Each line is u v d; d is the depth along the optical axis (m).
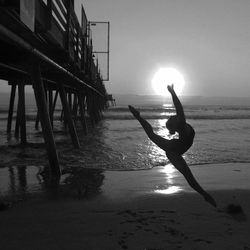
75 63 12.02
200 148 14.71
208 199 3.36
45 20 7.35
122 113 51.34
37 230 5.30
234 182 8.87
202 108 93.69
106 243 4.85
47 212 6.15
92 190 7.73
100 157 11.87
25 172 9.37
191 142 3.25
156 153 13.02
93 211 6.24
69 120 13.38
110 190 7.76
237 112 64.31
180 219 5.88
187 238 5.08
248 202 6.99
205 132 22.44
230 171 10.28
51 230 5.30
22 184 8.14
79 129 22.67
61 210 6.28
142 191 7.71
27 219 5.78
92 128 23.77
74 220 5.76
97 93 29.14
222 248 4.77
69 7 9.95
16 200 6.89
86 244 4.82
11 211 6.18
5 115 44.81
